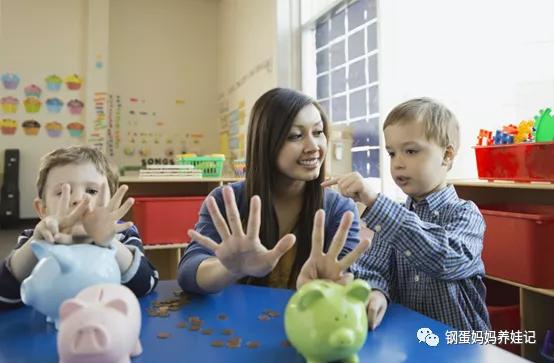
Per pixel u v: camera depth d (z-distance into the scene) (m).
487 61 1.64
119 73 4.22
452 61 1.76
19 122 3.91
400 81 2.03
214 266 0.68
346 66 2.64
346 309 0.45
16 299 0.65
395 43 2.06
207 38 4.50
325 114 0.94
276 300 0.68
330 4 2.72
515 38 1.55
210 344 0.51
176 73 4.41
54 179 0.70
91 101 4.00
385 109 2.12
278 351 0.49
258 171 0.91
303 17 3.05
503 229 1.41
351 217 0.53
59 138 4.02
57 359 0.47
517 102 1.55
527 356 1.34
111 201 0.58
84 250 0.53
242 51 3.75
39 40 3.94
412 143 0.92
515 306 1.44
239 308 0.65
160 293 0.75
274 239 0.90
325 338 0.43
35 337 0.54
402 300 0.98
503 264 1.41
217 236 0.82
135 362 0.46
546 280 1.31
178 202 2.29
